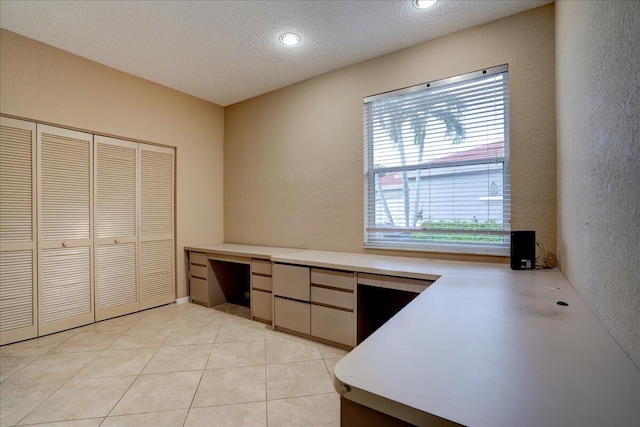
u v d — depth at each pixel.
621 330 0.86
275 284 2.86
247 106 3.99
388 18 2.35
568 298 1.41
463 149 2.55
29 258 2.62
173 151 3.72
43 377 2.03
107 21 2.36
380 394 0.65
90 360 2.27
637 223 0.73
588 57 1.20
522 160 2.28
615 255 0.90
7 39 2.46
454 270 2.12
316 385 1.95
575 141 1.47
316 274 2.59
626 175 0.80
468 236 2.56
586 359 0.81
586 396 0.64
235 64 3.07
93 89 2.97
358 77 3.05
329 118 3.26
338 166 3.20
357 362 0.80
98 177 3.06
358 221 3.07
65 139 2.83
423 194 2.75
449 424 0.57
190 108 3.85
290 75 3.32
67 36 2.56
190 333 2.80
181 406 1.73
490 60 2.40
